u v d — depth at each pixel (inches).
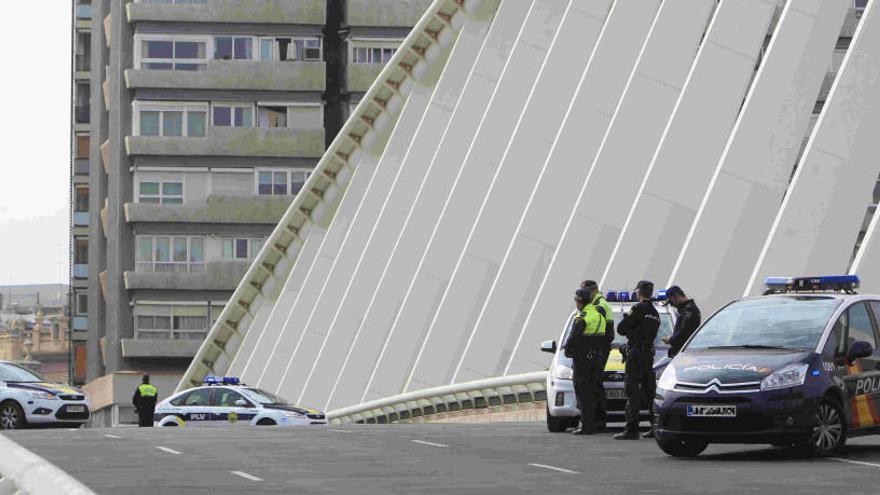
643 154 2345.0
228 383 2578.7
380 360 3029.0
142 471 1053.2
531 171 2738.7
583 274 2353.6
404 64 3732.8
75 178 5930.1
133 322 5088.6
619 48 2551.7
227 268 5029.5
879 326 1163.3
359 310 3427.7
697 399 1093.8
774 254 1756.9
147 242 5073.8
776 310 1162.0
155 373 5059.1
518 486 900.6
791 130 1920.5
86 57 5964.6
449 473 1000.9
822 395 1081.4
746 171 1920.5
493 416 2517.2
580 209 2359.7
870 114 1754.4
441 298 3006.9
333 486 914.7
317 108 5128.0
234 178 5093.5
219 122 5103.3
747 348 1128.8
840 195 1748.3
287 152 5083.7
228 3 5113.2
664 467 1031.0
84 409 2263.8
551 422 1565.0
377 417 3009.4
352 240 3609.7
